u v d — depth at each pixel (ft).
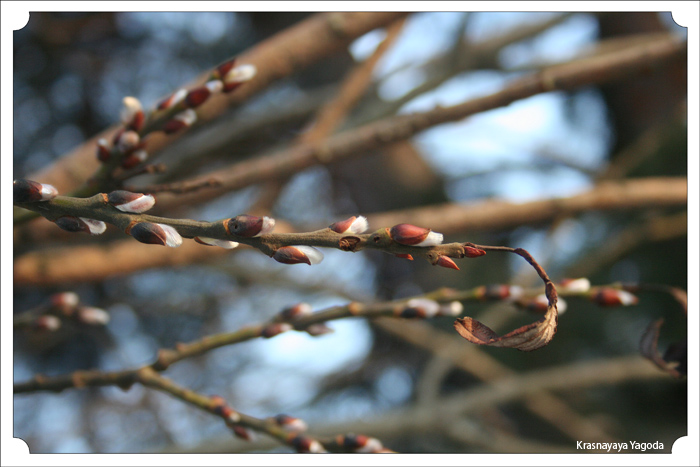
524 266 4.35
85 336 6.23
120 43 6.24
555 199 3.08
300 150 2.58
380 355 8.70
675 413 6.58
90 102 6.27
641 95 6.35
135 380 1.78
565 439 6.36
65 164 2.38
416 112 2.56
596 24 6.04
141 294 6.70
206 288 7.00
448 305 1.76
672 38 2.51
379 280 7.61
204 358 7.65
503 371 5.15
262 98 6.16
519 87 2.46
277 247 1.40
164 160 3.21
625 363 4.84
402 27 3.11
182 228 1.41
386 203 7.11
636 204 3.17
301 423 1.76
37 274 2.52
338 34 2.50
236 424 1.76
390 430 4.69
